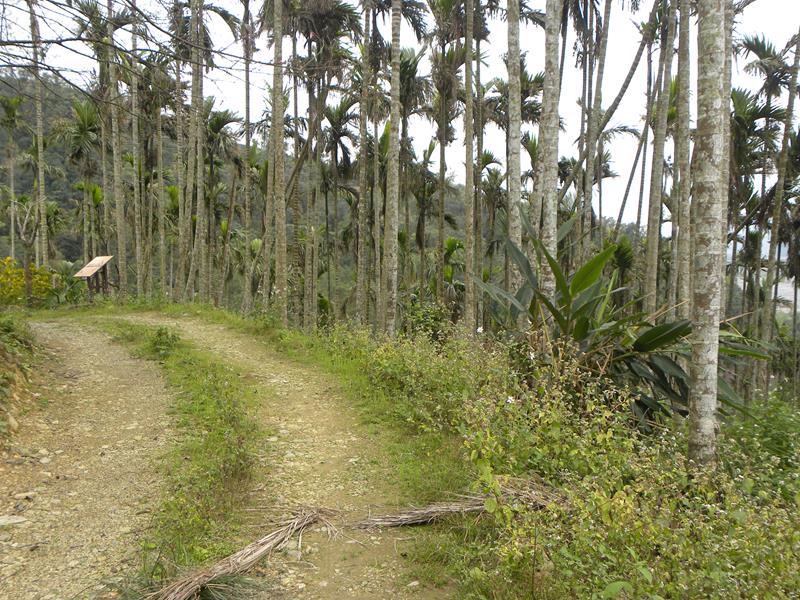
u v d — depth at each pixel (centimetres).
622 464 411
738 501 350
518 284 954
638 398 614
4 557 402
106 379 870
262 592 373
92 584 373
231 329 1347
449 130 2273
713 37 462
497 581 353
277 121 1452
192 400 768
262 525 467
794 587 277
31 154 2544
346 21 1772
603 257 598
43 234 2205
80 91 668
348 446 658
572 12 1542
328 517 484
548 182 771
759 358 659
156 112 2183
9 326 959
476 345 788
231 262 3525
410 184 2572
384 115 2175
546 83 776
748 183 2077
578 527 326
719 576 272
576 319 653
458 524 447
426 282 3194
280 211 1452
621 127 1958
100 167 3369
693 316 482
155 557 404
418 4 1806
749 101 1681
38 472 541
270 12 1631
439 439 638
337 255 2662
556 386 523
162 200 2192
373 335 1243
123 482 534
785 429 674
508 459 438
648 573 277
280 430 704
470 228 1455
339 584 387
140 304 1741
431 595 374
